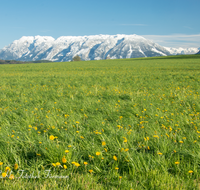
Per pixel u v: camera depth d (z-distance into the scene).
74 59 192.75
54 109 7.04
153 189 2.43
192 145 3.55
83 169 2.91
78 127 4.88
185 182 2.57
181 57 89.19
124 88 13.51
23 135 4.04
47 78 23.34
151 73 27.27
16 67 57.72
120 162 3.08
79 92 11.70
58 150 3.18
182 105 7.52
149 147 3.59
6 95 11.20
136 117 5.92
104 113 6.54
